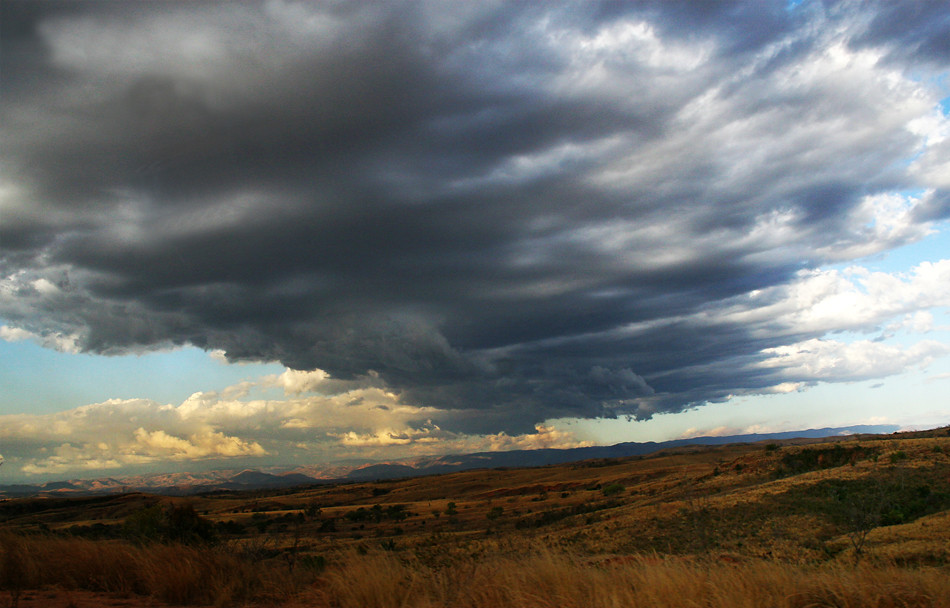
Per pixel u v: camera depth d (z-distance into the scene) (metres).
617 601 7.60
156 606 9.09
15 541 11.83
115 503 112.19
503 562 9.73
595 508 88.50
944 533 28.98
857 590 8.55
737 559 12.31
